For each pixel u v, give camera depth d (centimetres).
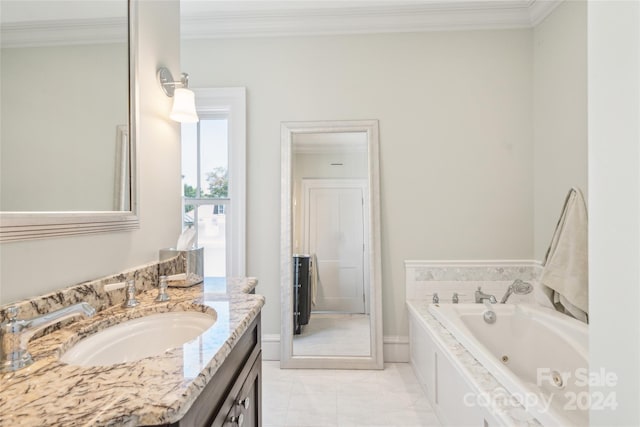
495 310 210
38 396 58
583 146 194
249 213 251
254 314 113
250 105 250
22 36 87
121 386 62
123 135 127
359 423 173
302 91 249
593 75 59
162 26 158
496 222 245
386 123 247
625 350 53
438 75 245
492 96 243
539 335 191
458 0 227
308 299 248
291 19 242
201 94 249
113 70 122
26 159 87
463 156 245
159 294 124
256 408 128
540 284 199
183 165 259
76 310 82
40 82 92
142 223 140
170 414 56
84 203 107
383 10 236
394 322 247
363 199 249
